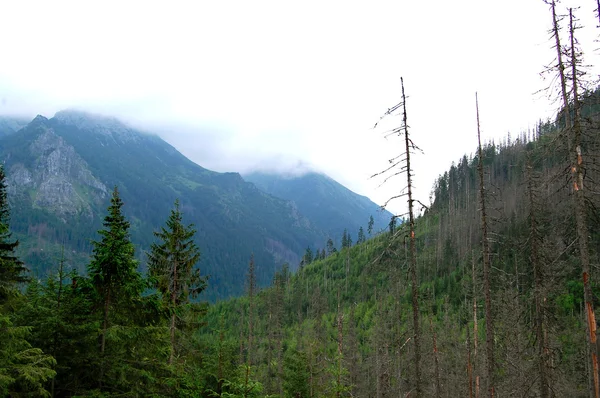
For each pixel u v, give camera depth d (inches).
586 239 616.7
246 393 669.3
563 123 649.0
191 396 710.5
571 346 1424.7
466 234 3991.1
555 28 633.6
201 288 929.5
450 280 3287.4
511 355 1136.2
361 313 3366.1
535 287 924.0
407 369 1585.9
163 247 898.7
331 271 5487.2
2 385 418.6
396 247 741.3
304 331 3361.2
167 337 784.9
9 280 616.4
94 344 585.9
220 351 917.8
